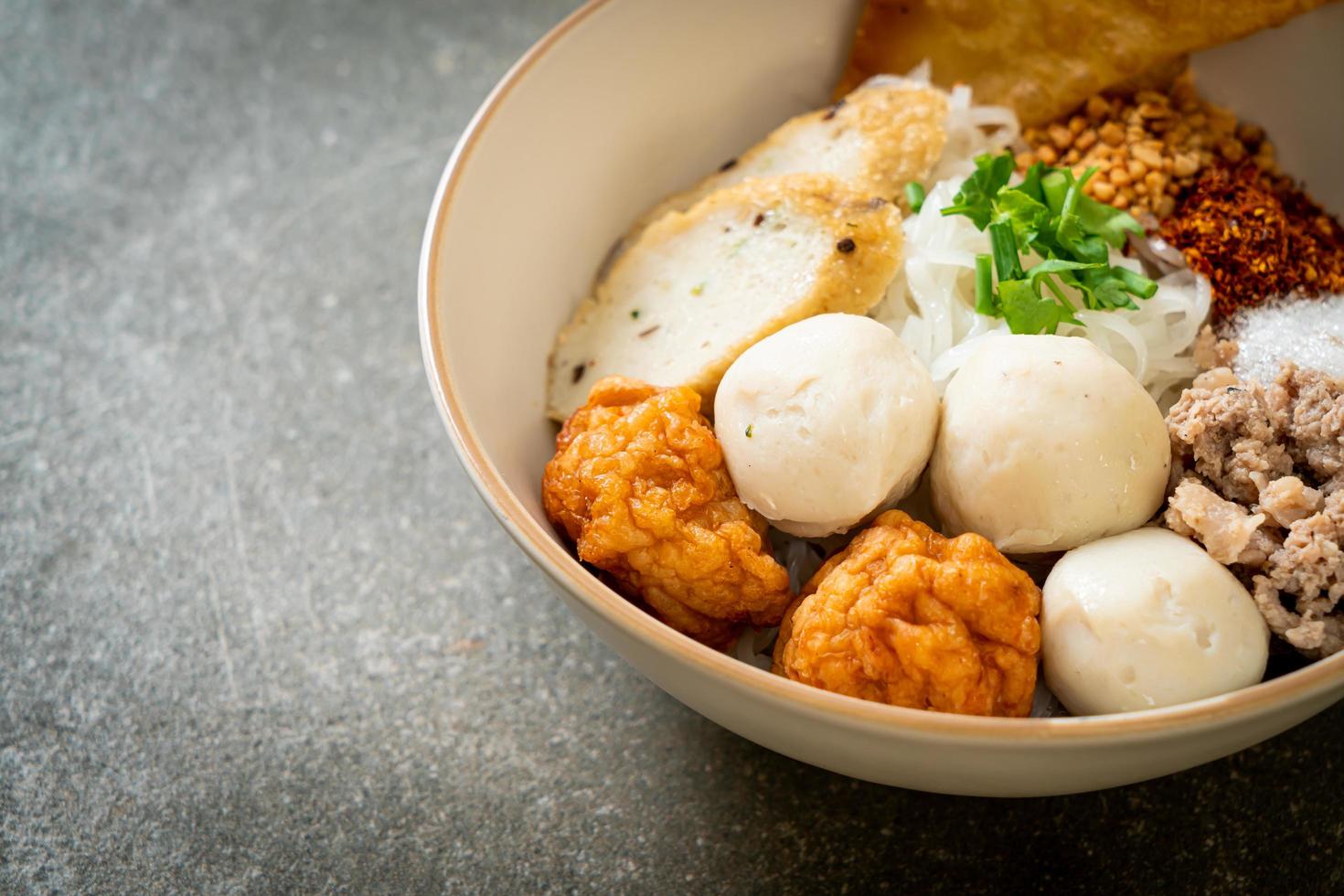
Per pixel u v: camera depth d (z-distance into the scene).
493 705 0.32
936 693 0.28
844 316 0.30
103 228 0.39
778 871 0.30
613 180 0.34
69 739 0.32
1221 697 0.26
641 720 0.32
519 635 0.33
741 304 0.32
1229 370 0.30
